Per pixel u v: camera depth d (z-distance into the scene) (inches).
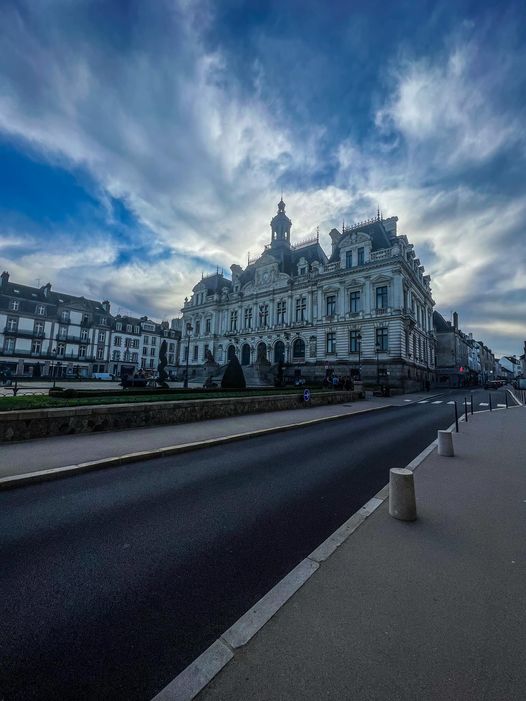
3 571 132.5
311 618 106.3
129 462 294.8
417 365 1646.2
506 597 117.5
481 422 576.4
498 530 170.7
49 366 2349.9
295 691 81.0
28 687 83.7
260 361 1701.5
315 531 172.7
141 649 95.8
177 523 179.6
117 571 134.4
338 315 1611.7
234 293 2285.9
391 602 114.3
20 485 231.6
